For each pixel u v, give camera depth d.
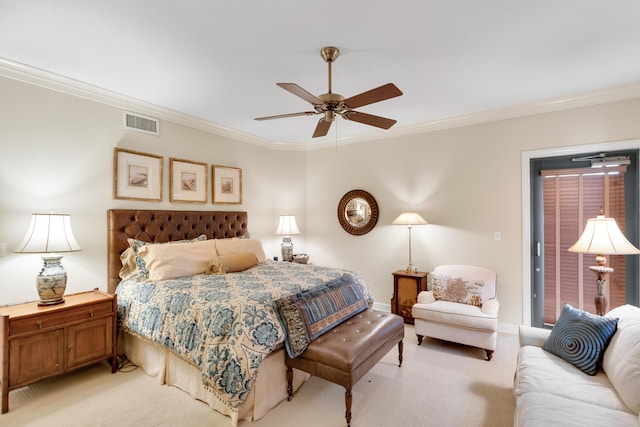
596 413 1.46
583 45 2.33
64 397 2.34
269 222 5.14
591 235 2.30
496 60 2.55
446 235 4.07
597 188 3.28
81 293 2.88
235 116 3.94
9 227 2.59
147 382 2.57
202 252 3.35
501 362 2.92
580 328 1.99
